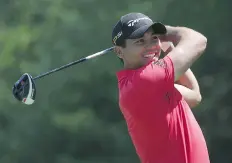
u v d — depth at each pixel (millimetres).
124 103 10352
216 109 45750
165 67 10141
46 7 57188
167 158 10156
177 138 10125
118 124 51031
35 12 58156
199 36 10453
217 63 46469
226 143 46031
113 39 10633
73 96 50562
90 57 11906
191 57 10273
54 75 50531
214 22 46500
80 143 50531
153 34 10422
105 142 50438
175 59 10195
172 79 10141
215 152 46031
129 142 50125
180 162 10086
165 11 47219
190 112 10297
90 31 50281
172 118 10133
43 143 50562
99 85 50656
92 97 51000
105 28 50031
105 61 49531
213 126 45750
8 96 51219
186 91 11180
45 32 52312
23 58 53562
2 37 54531
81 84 50531
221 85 45969
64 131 50281
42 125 50500
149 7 47844
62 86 50469
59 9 52125
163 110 10133
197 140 10148
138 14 10492
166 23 47031
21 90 11781
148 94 10125
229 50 46219
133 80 10234
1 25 59844
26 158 50656
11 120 50938
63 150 50562
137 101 10188
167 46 10969
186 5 46844
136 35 10312
